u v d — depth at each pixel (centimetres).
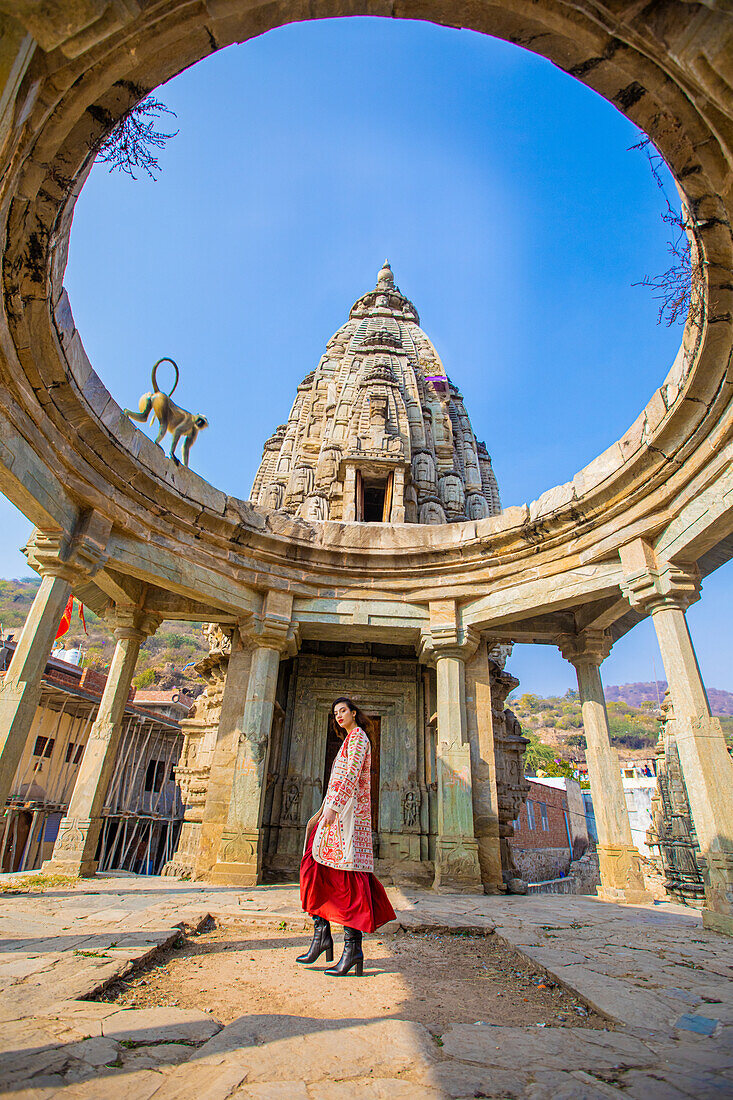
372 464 2244
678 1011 368
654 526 960
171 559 1097
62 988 361
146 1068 254
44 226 569
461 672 1254
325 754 1440
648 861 2138
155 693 3578
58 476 869
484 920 715
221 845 1072
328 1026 321
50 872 1006
